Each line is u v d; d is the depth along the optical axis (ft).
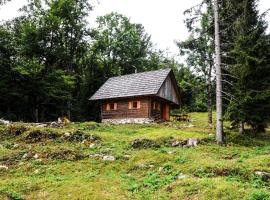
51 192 43.32
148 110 122.31
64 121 102.73
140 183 46.88
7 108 147.02
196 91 127.95
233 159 55.98
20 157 60.18
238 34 82.99
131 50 209.97
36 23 150.61
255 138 82.53
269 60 76.33
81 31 161.27
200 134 84.99
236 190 38.91
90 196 41.42
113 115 131.75
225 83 86.02
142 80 129.90
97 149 67.26
